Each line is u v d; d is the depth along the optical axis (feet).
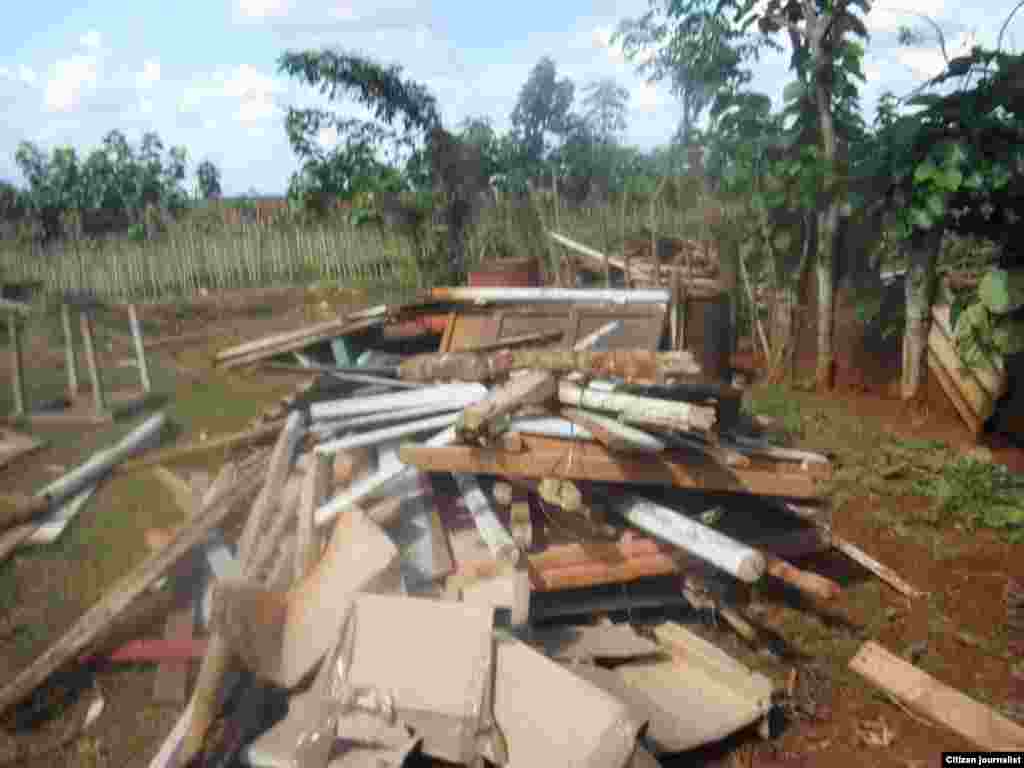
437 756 11.14
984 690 15.06
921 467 23.59
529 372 16.94
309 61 43.70
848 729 14.03
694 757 13.12
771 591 17.63
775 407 28.45
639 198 46.88
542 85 54.29
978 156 25.18
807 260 32.68
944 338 27.84
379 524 15.75
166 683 13.46
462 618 12.07
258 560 14.99
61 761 12.26
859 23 30.48
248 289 47.52
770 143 32.65
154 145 65.72
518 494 16.21
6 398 26.76
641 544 15.71
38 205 57.88
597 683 12.96
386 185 47.62
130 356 33.12
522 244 46.65
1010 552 19.56
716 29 34.27
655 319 25.34
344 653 12.05
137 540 17.61
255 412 25.46
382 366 26.40
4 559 16.67
